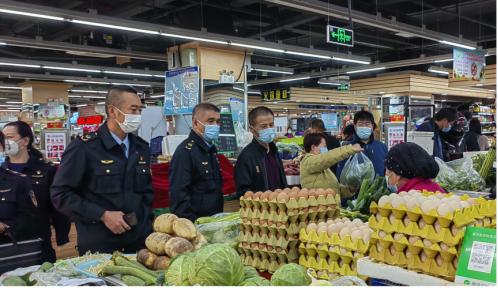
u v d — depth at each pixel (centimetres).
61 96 2050
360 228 187
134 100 257
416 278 150
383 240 162
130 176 262
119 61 1595
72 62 1794
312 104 2684
